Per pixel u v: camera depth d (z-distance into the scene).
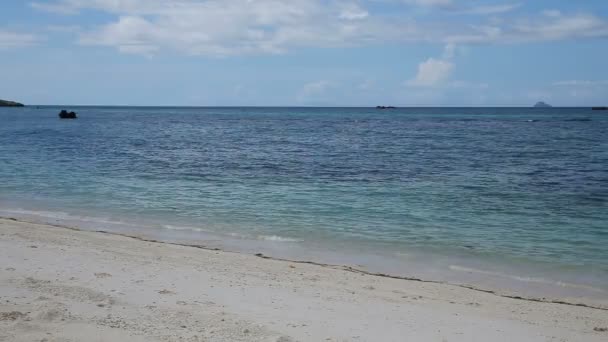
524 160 34.16
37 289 8.46
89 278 9.38
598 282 10.84
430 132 67.62
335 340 6.91
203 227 15.28
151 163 31.91
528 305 9.19
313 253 12.72
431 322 7.98
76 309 7.57
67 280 9.13
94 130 69.06
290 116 149.38
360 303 8.80
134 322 7.16
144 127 79.56
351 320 7.84
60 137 53.97
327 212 17.45
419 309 8.64
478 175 26.94
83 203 18.84
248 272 10.51
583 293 10.17
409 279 10.63
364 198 20.08
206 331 6.93
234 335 6.82
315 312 8.14
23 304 7.65
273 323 7.46
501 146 45.22
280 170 28.91
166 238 13.95
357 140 53.31
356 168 29.86
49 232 13.77
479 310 8.76
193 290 9.01
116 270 10.09
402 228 15.34
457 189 22.38
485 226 15.72
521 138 55.59
